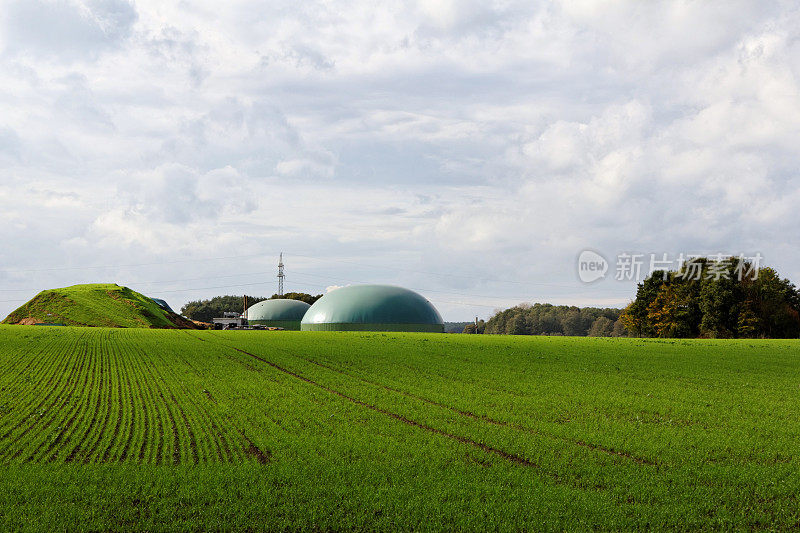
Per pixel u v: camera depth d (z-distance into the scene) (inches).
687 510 501.4
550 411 922.7
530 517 482.9
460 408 946.1
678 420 876.0
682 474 600.4
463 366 1510.8
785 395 1116.5
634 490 548.7
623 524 471.2
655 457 666.8
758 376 1379.2
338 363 1568.7
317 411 903.7
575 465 630.5
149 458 641.6
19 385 1135.6
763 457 675.4
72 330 2792.8
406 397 1045.8
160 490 532.1
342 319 4370.1
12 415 851.4
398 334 3105.3
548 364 1573.6
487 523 471.2
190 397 1018.1
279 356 1736.0
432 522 473.4
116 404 948.0
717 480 584.1
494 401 1009.5
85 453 660.7
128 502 508.1
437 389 1135.6
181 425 797.9
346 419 849.5
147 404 952.3
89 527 460.1
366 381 1249.4
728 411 948.0
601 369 1476.4
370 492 537.0
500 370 1433.3
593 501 516.4
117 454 655.8
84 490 526.9
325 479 572.4
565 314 7573.8
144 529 460.1
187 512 489.7
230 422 817.5
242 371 1390.3
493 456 664.4
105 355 1720.0
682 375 1380.4
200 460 633.0
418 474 596.4
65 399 996.6
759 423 853.8
